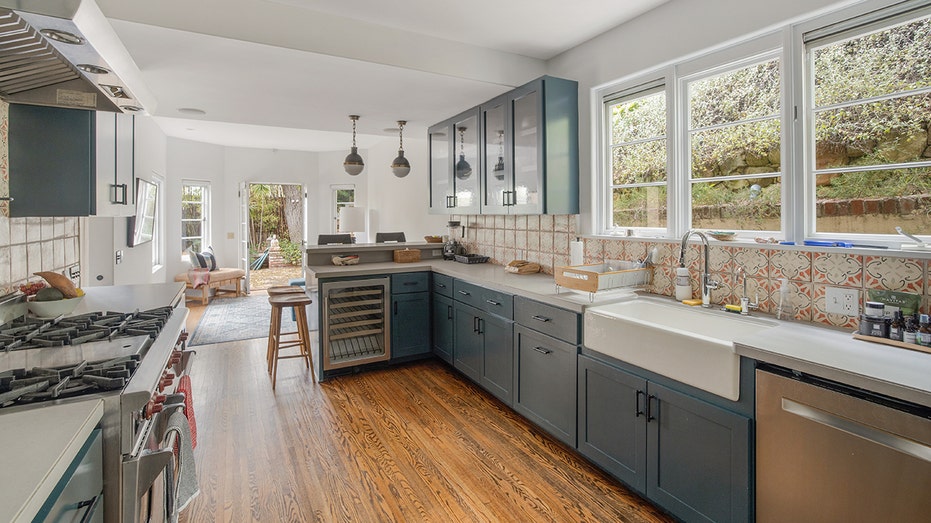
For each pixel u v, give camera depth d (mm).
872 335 1613
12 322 1760
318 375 3643
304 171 8211
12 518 624
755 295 2148
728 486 1631
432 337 4023
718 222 2418
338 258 4047
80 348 1480
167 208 6844
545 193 2992
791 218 2059
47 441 880
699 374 1716
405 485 2209
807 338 1648
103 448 1094
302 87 3215
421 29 2836
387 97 3494
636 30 2715
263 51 2543
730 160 2354
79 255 2789
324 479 2256
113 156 2273
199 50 2518
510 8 2578
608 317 2125
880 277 1728
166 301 2264
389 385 3516
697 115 2502
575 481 2242
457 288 3549
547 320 2553
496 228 4082
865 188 1861
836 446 1330
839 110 1927
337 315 3652
